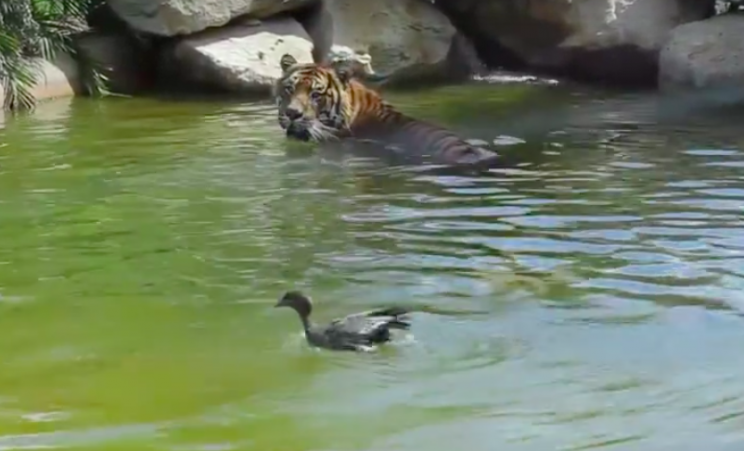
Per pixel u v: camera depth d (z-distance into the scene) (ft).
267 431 25.96
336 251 38.52
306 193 46.96
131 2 73.56
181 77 74.54
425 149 55.01
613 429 25.58
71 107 68.74
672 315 32.09
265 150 55.83
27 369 29.58
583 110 66.54
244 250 38.96
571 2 77.10
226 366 29.45
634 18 77.00
